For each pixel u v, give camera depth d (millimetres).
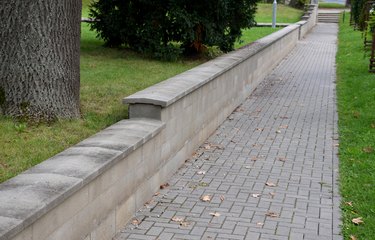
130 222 5566
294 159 7977
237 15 14328
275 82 15188
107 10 13805
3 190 3930
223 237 5277
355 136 9172
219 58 11328
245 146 8648
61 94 6969
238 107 11688
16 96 6758
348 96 12789
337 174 7281
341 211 5965
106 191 4922
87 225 4559
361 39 25578
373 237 5254
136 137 5629
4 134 6219
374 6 18875
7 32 6719
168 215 5789
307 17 34844
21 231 3502
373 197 6277
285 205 6145
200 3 13328
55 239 3994
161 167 6590
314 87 14375
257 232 5406
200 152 8258
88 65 11500
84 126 6887
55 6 6832
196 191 6551
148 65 12219
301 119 10617
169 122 6789
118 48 14305
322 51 23719
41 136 6312
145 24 13273
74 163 4602
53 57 6859
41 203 3729
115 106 7988
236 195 6445
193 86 7684
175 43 14930
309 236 5332
